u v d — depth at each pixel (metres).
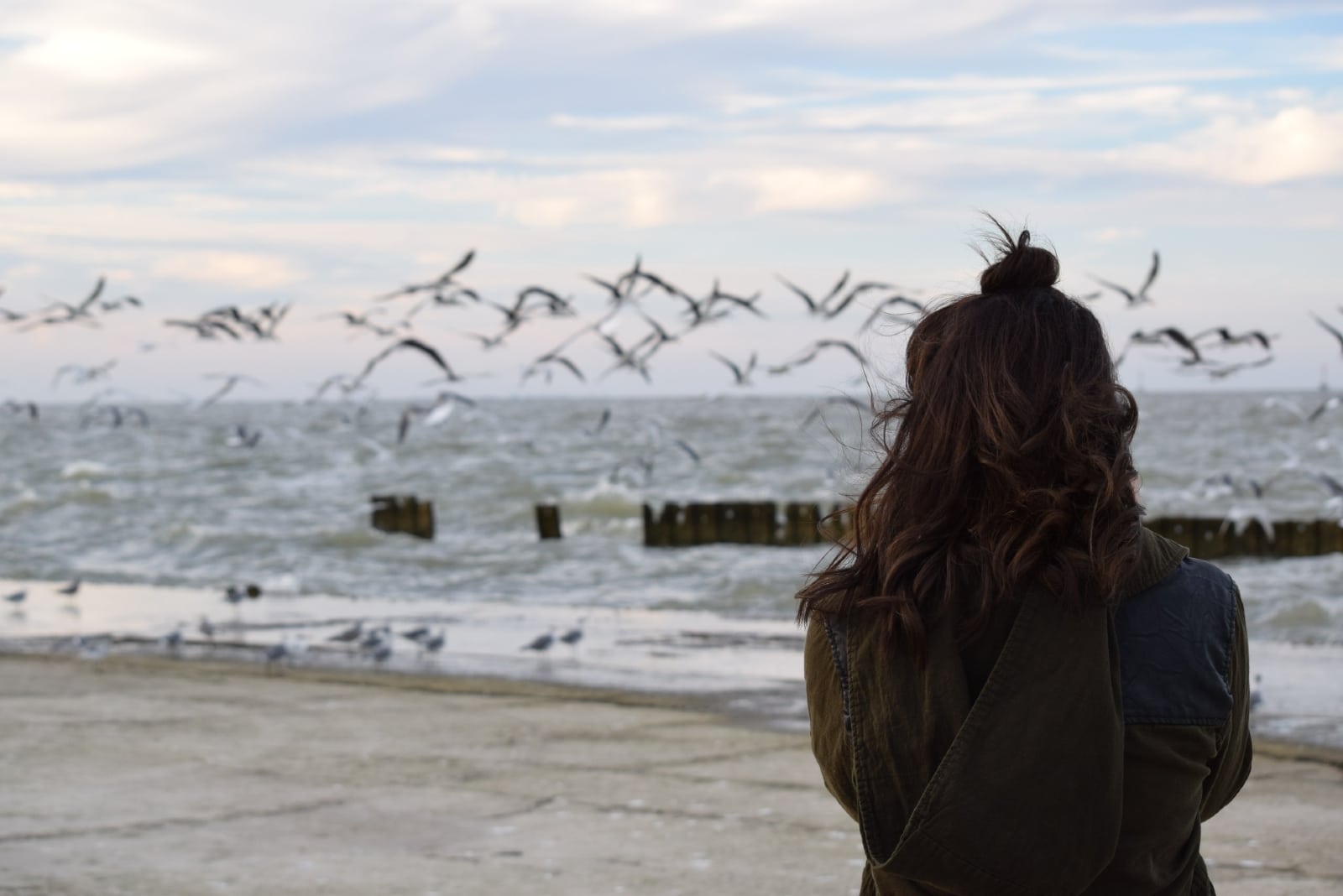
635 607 17.06
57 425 124.31
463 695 9.31
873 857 1.65
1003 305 1.76
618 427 95.19
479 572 22.44
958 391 1.74
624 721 8.23
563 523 32.59
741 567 21.94
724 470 51.41
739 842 5.45
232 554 26.00
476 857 5.24
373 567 23.45
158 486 47.28
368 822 5.74
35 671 10.30
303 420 117.25
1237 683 1.67
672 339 13.60
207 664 11.09
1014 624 1.63
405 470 54.84
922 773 1.65
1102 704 1.60
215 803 6.05
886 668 1.68
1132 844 1.63
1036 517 1.65
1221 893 4.84
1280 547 24.34
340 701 8.93
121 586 18.62
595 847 5.39
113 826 5.65
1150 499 34.31
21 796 6.12
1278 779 6.76
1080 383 1.71
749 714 8.61
